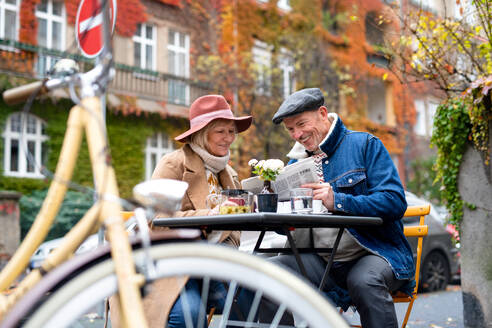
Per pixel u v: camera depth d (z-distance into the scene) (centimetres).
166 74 1717
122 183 1611
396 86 2103
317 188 270
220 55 1777
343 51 1972
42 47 1467
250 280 121
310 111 311
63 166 136
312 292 121
